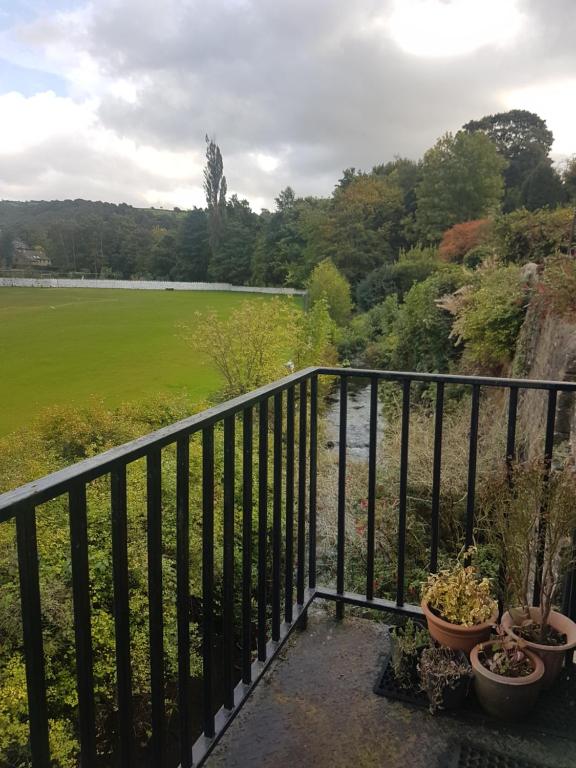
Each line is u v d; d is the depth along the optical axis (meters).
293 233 57.12
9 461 9.83
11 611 4.85
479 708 1.49
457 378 1.72
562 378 5.70
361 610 2.50
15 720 4.50
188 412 13.59
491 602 1.60
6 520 0.69
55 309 45.62
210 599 1.34
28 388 20.52
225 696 1.47
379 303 28.52
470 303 10.91
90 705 0.92
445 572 1.72
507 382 1.65
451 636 1.56
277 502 1.70
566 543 1.64
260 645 1.64
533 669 1.46
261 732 1.44
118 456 0.91
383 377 1.81
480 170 37.00
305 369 1.87
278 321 16.61
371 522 1.90
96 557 5.45
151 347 28.97
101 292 61.25
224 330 16.19
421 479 6.59
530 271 9.45
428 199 38.22
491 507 1.75
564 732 1.41
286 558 1.80
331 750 1.38
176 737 5.55
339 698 1.55
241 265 64.81
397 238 42.53
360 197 43.03
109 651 5.35
